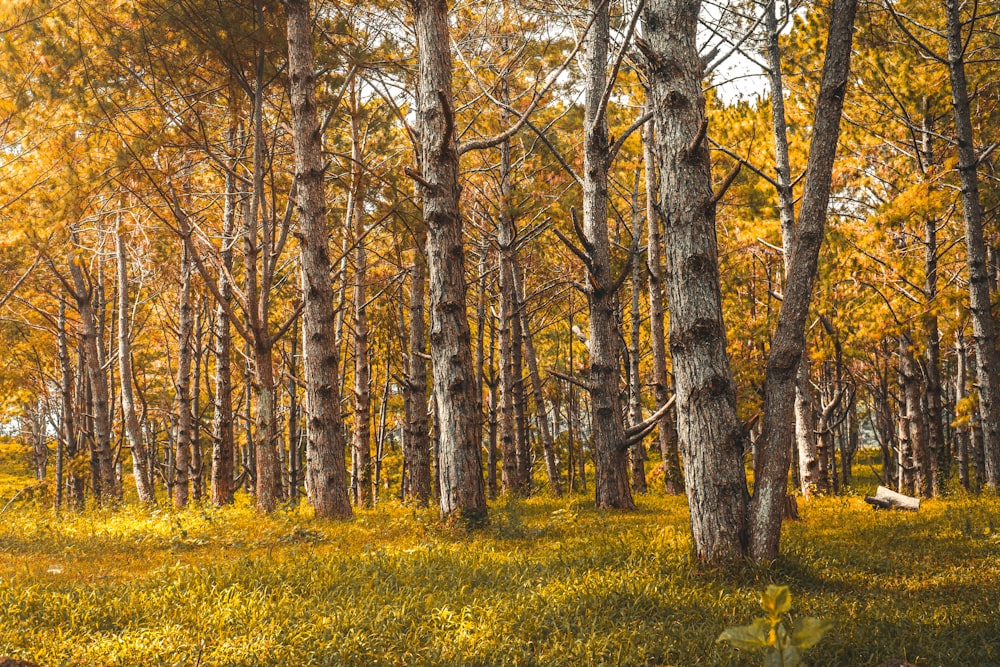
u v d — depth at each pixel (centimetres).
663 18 813
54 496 2692
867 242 1755
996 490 1576
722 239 2375
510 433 2248
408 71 1625
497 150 2178
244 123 1931
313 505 1437
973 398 1630
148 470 3325
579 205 2073
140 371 3475
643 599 656
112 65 1491
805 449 1725
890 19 1800
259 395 1498
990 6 1752
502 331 2245
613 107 2150
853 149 1958
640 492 2144
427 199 1212
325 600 662
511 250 2155
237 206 2286
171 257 2352
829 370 2869
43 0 1448
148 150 1555
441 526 1148
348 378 3572
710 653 525
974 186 1583
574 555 858
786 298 784
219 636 575
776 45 1526
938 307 1717
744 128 2045
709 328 789
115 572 865
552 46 1858
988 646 520
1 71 1492
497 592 690
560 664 513
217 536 1166
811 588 715
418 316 1952
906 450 2559
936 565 827
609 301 1473
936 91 1780
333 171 1858
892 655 515
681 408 802
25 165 1623
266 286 1502
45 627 615
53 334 2789
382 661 523
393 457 4222
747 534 772
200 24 1436
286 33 1507
